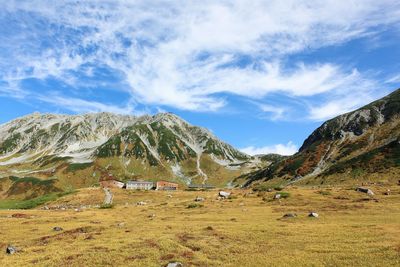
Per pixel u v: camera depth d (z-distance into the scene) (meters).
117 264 46.22
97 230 72.19
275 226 67.88
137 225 77.56
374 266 40.12
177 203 132.50
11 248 56.59
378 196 109.62
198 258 47.88
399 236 53.41
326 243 52.03
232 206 111.00
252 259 45.94
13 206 185.50
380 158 197.75
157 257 48.47
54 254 52.25
